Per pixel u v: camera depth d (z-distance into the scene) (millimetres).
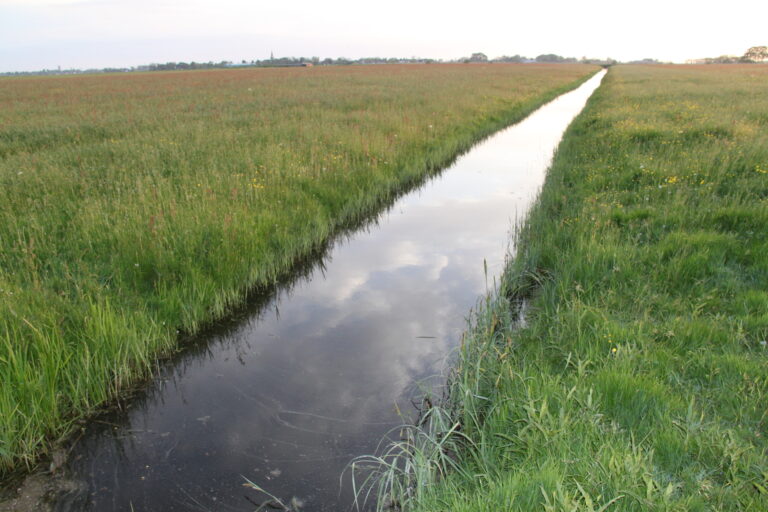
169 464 3262
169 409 3844
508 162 12664
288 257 6441
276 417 3701
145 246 5492
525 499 2312
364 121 13891
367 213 8711
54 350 3756
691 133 10688
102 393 3877
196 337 4891
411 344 4641
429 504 2561
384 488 2918
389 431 3502
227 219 6164
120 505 2939
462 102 19859
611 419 2924
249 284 5703
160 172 7996
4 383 3309
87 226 5777
